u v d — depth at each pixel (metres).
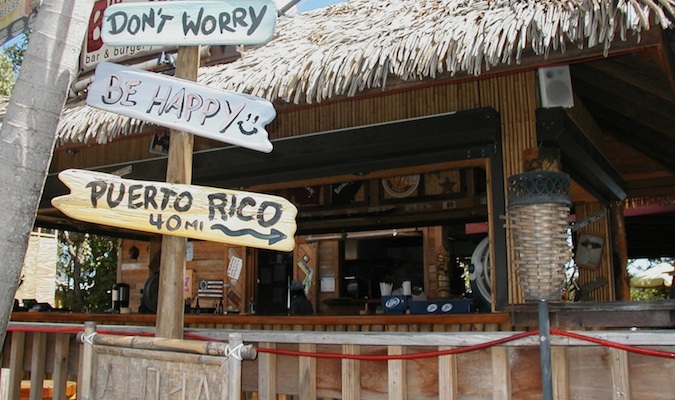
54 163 6.07
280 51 4.08
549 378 2.38
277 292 9.51
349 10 4.93
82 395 2.86
